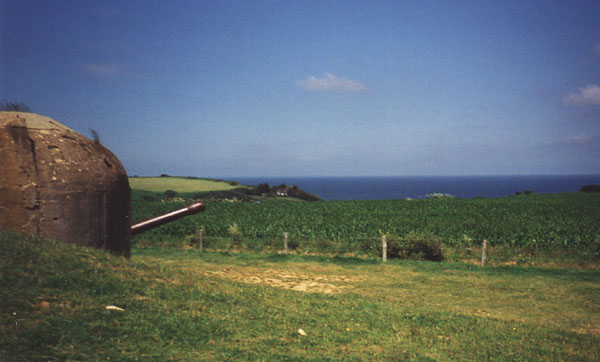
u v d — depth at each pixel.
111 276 8.37
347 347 7.25
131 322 6.64
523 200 56.22
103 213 10.78
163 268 10.78
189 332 6.79
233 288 10.48
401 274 16.42
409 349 7.41
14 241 8.37
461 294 13.28
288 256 20.03
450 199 59.94
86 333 5.89
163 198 59.34
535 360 7.27
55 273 7.62
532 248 20.70
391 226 28.42
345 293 12.88
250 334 7.23
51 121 10.80
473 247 21.97
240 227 28.28
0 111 10.18
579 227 27.98
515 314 11.07
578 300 12.62
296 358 6.38
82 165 10.42
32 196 9.31
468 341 8.15
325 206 47.66
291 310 9.23
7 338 5.19
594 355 7.66
